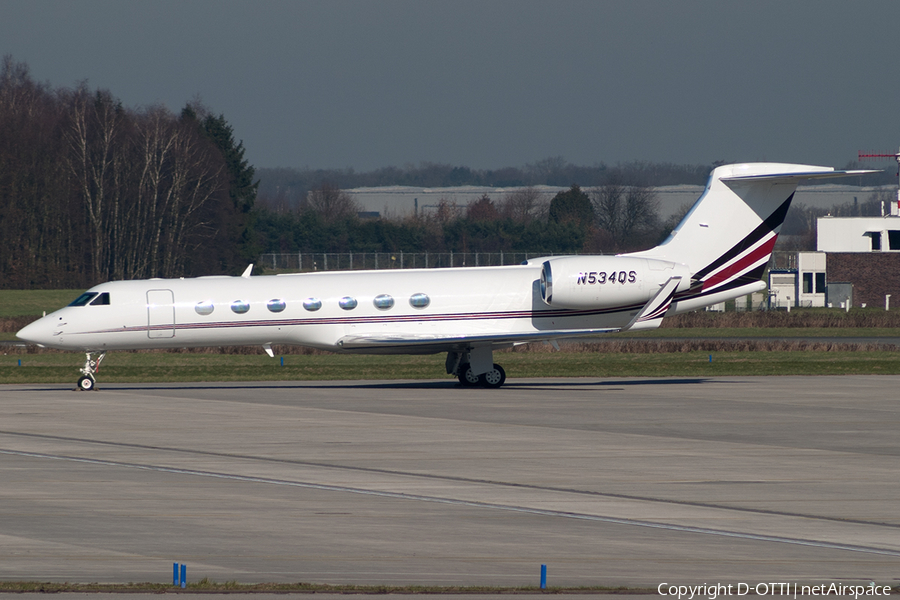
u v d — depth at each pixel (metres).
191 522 50.41
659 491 58.59
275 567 42.56
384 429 82.19
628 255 119.56
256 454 70.38
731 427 83.88
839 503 55.72
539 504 55.06
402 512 52.97
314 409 95.25
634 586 40.12
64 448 72.69
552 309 117.81
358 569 42.38
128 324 110.75
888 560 44.53
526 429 82.44
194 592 38.50
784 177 117.69
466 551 45.41
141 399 103.56
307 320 113.88
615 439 77.44
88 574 41.19
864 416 90.81
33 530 48.62
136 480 61.16
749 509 54.19
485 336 112.25
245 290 113.56
